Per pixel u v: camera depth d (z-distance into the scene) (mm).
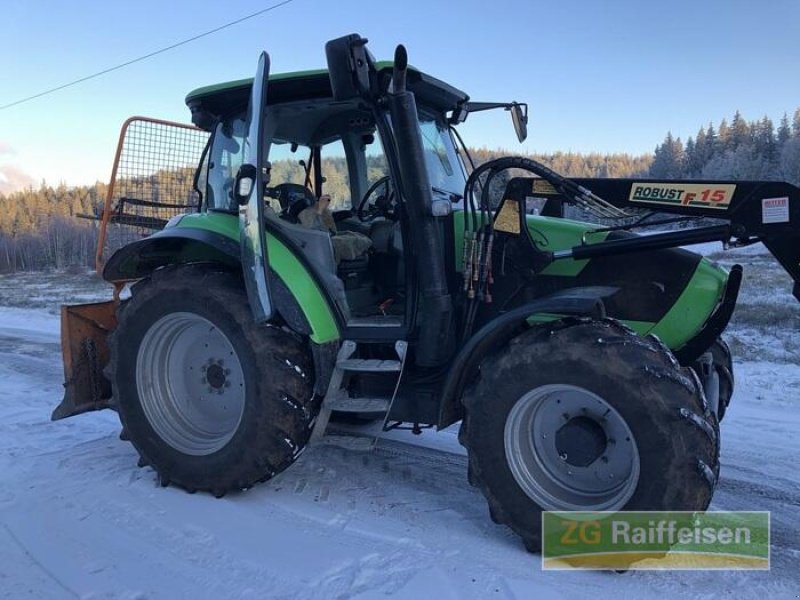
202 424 4098
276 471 3736
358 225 4387
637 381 2818
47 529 3465
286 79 3752
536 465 3191
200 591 2850
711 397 3521
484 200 3527
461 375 3270
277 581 2916
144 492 3926
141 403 4066
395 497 3832
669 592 2773
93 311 4637
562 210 4102
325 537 3334
